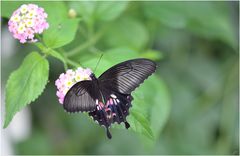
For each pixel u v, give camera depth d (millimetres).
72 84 1519
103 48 1705
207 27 1732
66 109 1474
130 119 1509
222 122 1772
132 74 1501
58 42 1562
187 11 1722
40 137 1814
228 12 1777
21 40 1550
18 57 1776
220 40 1785
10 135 1826
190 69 1794
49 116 1810
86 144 1797
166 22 1713
